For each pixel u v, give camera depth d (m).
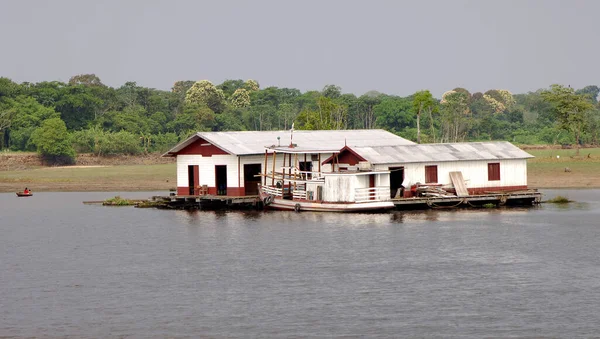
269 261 91.38
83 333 65.25
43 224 130.50
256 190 143.75
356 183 129.75
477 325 65.25
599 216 124.12
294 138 154.50
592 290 75.31
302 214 130.88
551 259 89.94
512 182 141.88
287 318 68.00
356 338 62.72
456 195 135.88
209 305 72.56
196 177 147.62
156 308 72.00
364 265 88.06
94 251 101.69
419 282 79.62
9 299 76.12
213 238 108.50
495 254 93.31
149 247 103.38
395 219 122.62
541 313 68.19
